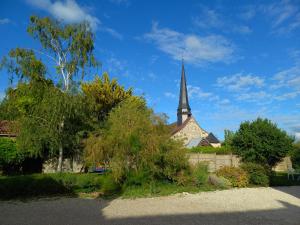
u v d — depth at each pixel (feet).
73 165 81.61
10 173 77.30
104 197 49.67
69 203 43.75
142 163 54.34
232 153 99.91
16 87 74.43
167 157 55.98
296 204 45.39
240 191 60.95
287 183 76.48
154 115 59.11
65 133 72.28
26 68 74.59
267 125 94.89
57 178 52.47
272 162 97.71
